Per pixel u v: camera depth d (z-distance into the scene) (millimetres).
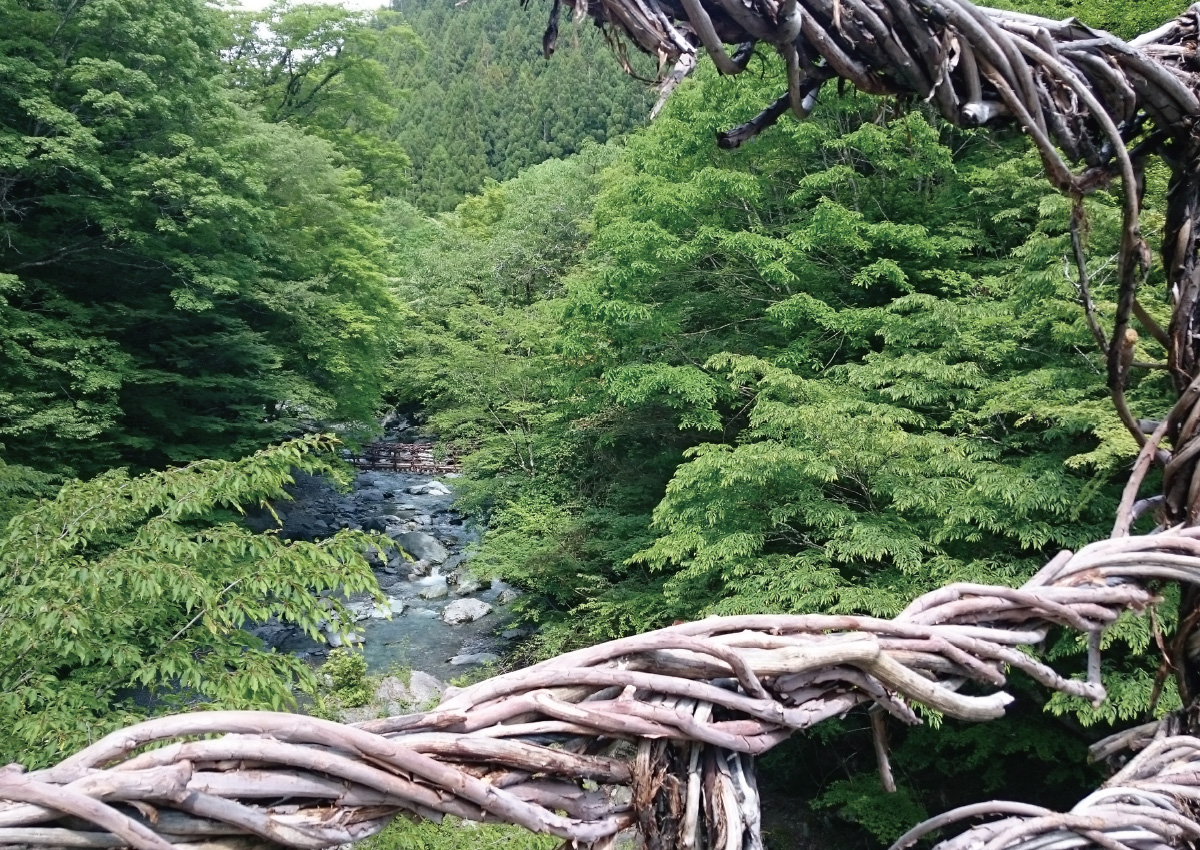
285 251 11484
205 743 454
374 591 2965
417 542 12461
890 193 7602
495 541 9320
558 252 19453
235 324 10125
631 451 9562
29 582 2660
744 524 5781
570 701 584
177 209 8844
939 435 5230
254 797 467
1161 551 851
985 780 5352
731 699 589
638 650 604
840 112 7059
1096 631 817
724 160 8219
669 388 7426
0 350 7500
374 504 14461
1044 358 5672
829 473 4926
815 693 651
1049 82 810
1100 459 3936
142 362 9477
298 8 16172
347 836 487
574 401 9078
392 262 21812
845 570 5566
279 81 17328
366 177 20188
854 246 6688
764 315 7859
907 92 776
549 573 8609
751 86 7203
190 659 2777
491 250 20125
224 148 9297
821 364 7078
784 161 7996
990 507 4820
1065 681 768
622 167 11188
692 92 7941
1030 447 5590
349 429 13711
